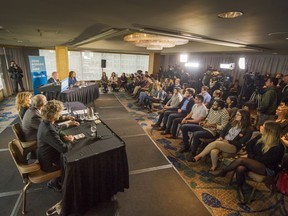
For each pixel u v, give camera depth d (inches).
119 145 84.0
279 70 300.8
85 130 101.5
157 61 448.1
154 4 67.5
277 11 68.0
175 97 193.5
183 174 114.5
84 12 88.0
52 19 109.7
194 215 84.6
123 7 74.3
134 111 248.2
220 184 106.3
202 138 129.5
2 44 295.9
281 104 141.6
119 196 94.0
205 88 195.0
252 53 312.3
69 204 74.1
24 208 80.7
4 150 133.4
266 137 91.1
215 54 397.4
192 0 60.2
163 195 96.0
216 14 75.7
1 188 96.1
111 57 480.4
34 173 81.7
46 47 354.9
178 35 133.3
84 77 459.8
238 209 89.0
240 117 112.7
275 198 96.6
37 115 101.7
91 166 75.4
